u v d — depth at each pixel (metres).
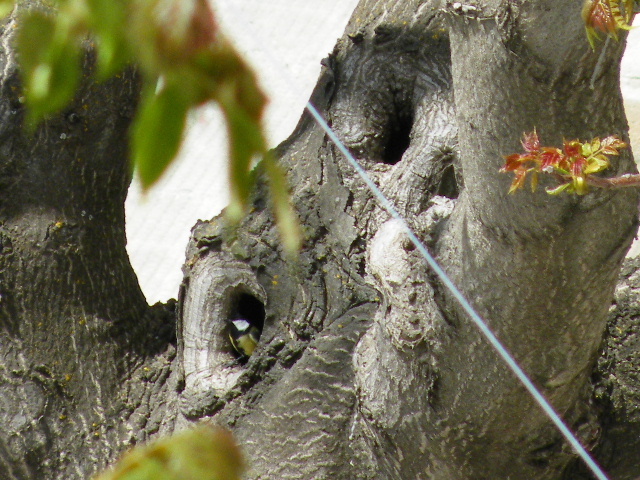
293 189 10.41
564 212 9.90
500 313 10.00
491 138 9.91
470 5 9.85
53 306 10.48
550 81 9.85
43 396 10.45
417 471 10.18
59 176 10.49
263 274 10.38
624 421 10.26
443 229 10.04
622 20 7.73
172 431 10.44
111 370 10.49
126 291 10.55
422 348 10.06
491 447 10.12
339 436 10.27
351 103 10.46
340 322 10.34
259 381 10.35
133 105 10.52
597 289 9.97
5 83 10.45
